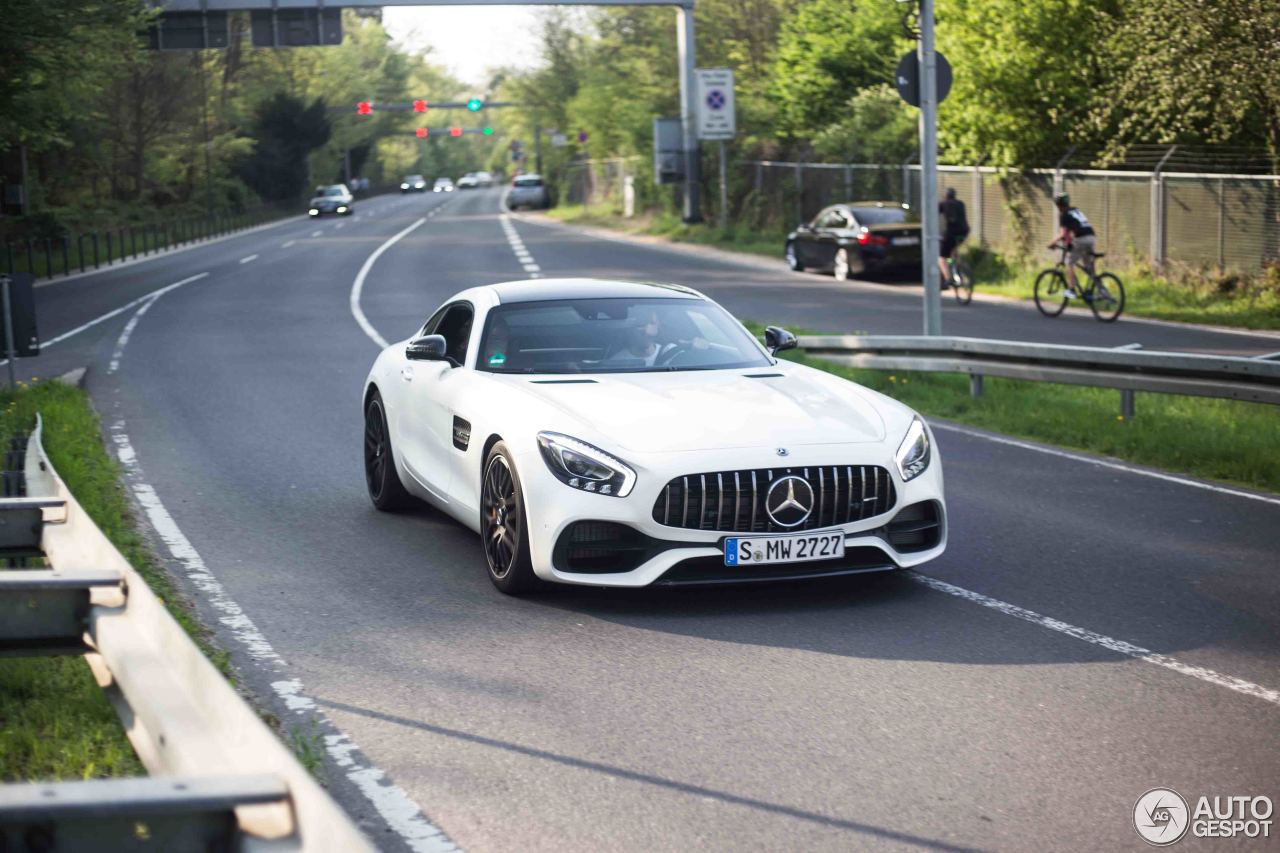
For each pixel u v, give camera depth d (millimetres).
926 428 6641
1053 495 8852
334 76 109375
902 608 6203
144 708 2957
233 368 16484
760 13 52281
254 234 61031
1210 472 9625
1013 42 26656
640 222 52438
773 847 3711
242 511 8508
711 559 5996
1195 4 21672
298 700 5000
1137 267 24484
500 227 55531
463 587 6621
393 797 4086
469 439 6793
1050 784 4152
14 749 4324
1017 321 20766
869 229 27656
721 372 7031
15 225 39656
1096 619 6000
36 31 25484
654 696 5023
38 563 6293
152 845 2199
